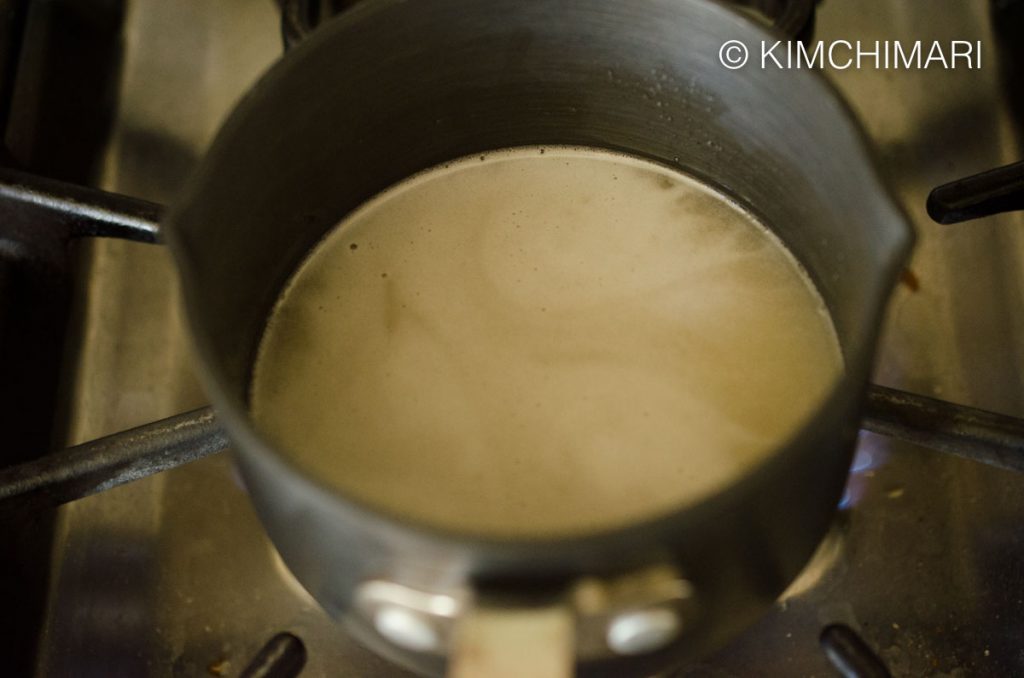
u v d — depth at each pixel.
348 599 0.37
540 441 0.42
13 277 0.48
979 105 0.54
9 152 0.50
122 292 0.52
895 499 0.48
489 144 0.49
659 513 0.34
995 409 0.49
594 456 0.42
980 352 0.50
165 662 0.46
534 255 0.47
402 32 0.43
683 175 0.48
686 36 0.43
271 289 0.45
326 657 0.46
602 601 0.34
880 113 0.55
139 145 0.55
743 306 0.45
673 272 0.46
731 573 0.36
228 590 0.47
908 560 0.47
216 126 0.56
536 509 0.41
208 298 0.40
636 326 0.45
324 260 0.47
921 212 0.53
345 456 0.43
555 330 0.45
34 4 0.55
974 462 0.48
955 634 0.45
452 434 0.43
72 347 0.50
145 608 0.47
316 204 0.46
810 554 0.40
